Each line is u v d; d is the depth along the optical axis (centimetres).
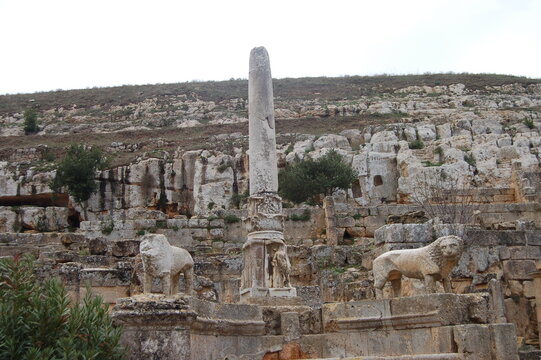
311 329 1387
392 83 8700
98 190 4791
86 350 959
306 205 4353
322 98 8144
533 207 3228
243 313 1309
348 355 1318
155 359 1023
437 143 4809
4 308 973
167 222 3138
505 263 2227
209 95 8462
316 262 2523
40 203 4966
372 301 1320
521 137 4644
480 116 6234
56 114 8094
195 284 1950
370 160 4575
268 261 1680
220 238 3123
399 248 2309
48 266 1880
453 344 1187
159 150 5691
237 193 4712
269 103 1808
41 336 965
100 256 2214
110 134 6894
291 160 4950
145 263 1234
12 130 7475
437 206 3234
